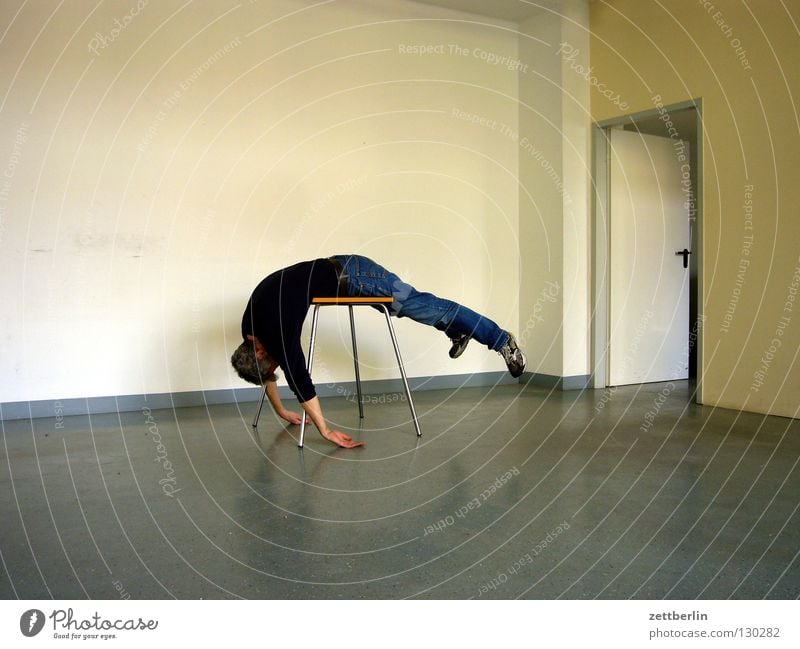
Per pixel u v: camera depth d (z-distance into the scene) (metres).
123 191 3.87
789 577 1.68
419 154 4.70
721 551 1.84
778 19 3.70
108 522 2.08
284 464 2.77
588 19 4.77
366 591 1.62
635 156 4.98
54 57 3.68
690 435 3.30
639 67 4.46
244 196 4.17
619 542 1.91
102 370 3.87
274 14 4.21
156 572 1.72
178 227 4.02
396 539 1.94
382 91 4.56
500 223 5.02
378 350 4.62
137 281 3.93
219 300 4.13
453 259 4.83
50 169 3.70
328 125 4.39
